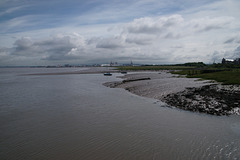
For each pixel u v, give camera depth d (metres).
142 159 11.28
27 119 19.66
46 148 12.99
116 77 86.12
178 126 16.88
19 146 13.38
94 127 16.98
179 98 28.31
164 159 11.19
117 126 17.16
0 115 21.23
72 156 11.82
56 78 82.06
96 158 11.52
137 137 14.56
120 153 12.07
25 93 37.75
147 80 58.69
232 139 13.77
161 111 22.28
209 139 13.87
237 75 49.91
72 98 31.66
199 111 21.53
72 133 15.65
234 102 23.59
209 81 45.03
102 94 36.03
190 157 11.32
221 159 10.99
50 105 26.19
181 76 70.56
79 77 87.69
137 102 27.81
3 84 57.19
